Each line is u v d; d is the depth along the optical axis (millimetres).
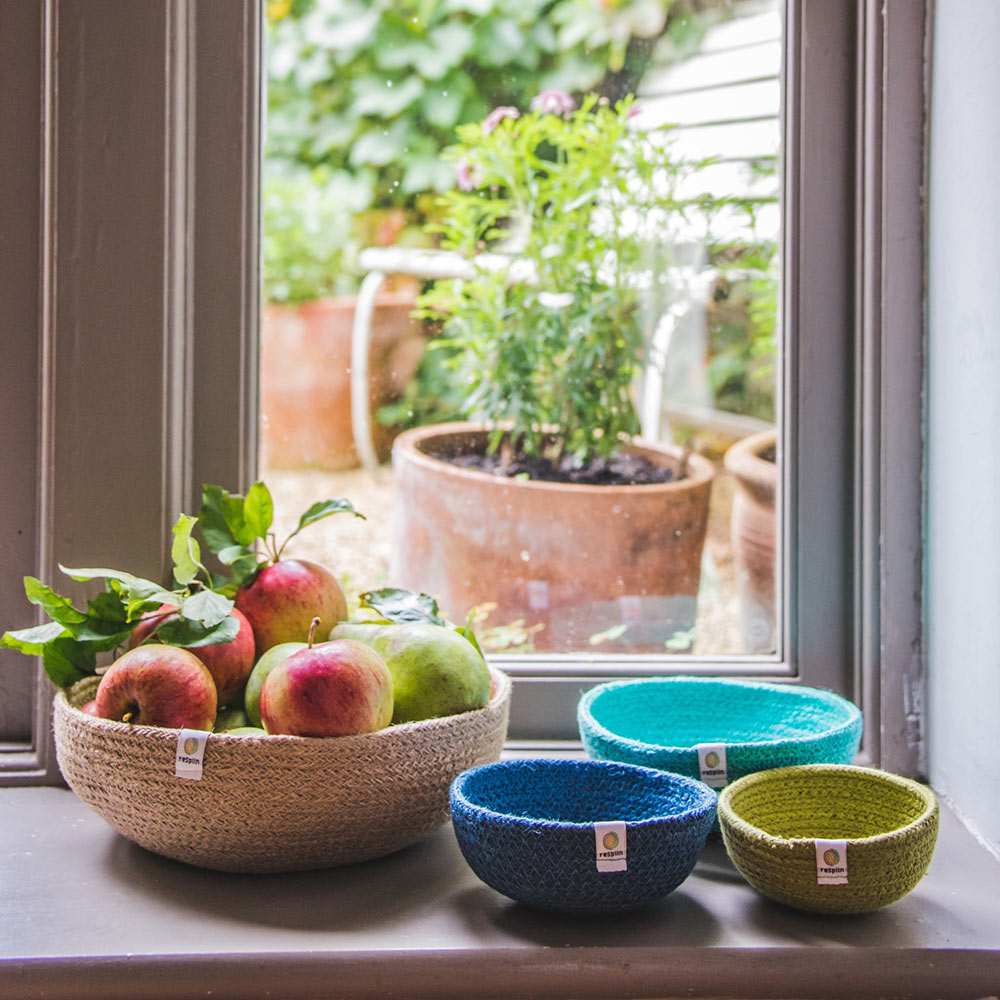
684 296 1142
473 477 1102
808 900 649
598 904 642
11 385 929
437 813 736
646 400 1175
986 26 787
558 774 766
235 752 666
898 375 928
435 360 1191
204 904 695
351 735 680
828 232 969
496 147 1211
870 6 927
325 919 675
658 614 1097
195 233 949
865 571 951
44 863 758
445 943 643
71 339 900
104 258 899
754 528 1070
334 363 1157
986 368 790
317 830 689
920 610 936
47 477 905
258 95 957
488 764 758
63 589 907
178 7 909
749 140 1080
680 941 648
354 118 1204
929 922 678
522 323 1201
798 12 968
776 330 1035
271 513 853
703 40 1107
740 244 1103
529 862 633
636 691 917
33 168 918
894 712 939
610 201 1179
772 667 1003
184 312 938
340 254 1187
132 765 679
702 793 696
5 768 911
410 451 1163
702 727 929
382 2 1201
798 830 756
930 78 913
